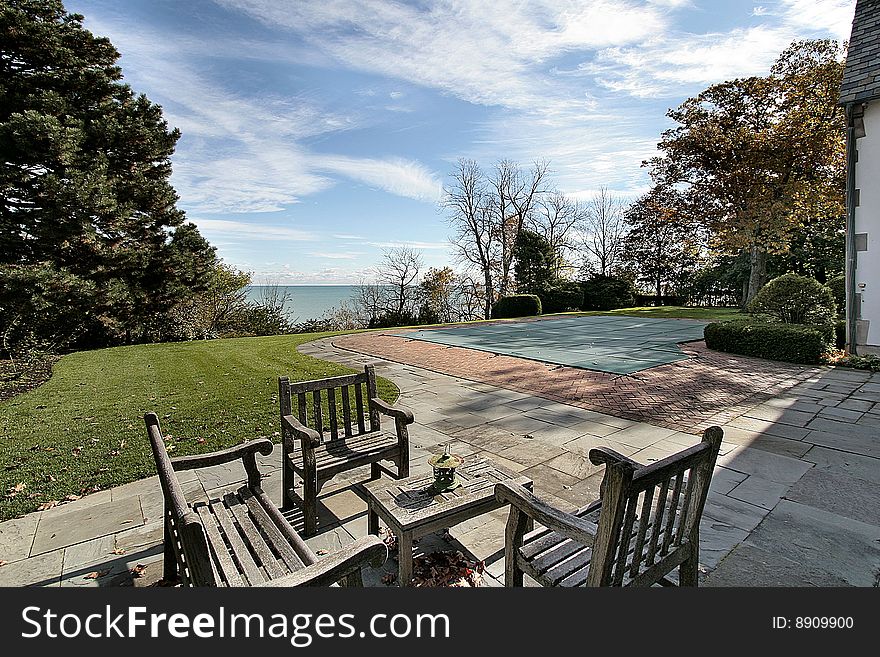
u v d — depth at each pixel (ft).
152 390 23.22
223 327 62.54
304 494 9.61
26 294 34.99
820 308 29.40
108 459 14.07
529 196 91.97
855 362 25.03
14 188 36.40
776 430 15.53
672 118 61.21
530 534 7.41
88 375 27.73
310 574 4.57
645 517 5.57
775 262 66.54
